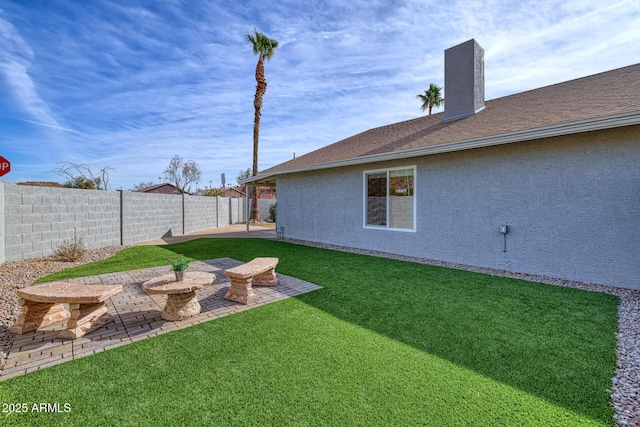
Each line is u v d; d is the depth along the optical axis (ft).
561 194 19.40
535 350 10.73
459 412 7.65
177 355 10.64
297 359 10.25
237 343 11.46
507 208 21.80
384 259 27.02
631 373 9.23
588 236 18.51
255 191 73.77
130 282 19.97
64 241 28.89
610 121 16.05
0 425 7.40
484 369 9.55
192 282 14.28
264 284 18.88
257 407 7.93
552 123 18.25
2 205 23.45
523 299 16.08
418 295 16.90
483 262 23.22
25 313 12.63
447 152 24.98
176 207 48.70
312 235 38.55
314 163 34.58
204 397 8.36
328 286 18.78
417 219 27.32
